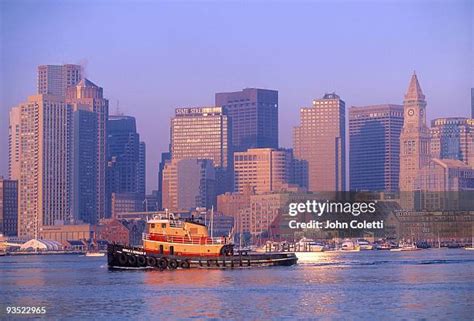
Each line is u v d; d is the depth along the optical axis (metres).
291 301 170.62
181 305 165.62
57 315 156.25
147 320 149.00
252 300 172.12
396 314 152.50
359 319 147.50
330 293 184.25
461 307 160.25
